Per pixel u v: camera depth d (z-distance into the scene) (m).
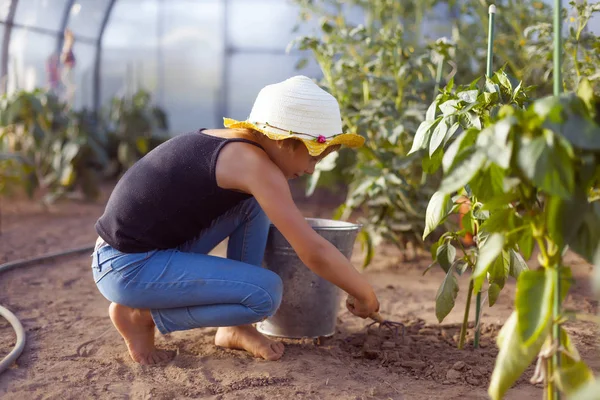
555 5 1.31
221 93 8.77
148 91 8.23
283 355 2.21
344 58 3.82
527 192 1.36
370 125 3.45
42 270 3.52
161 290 1.99
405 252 4.11
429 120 2.04
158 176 1.93
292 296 2.33
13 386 1.92
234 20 8.65
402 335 2.43
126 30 8.70
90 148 5.83
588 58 2.66
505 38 3.94
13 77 6.17
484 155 1.25
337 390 1.91
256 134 1.96
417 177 3.86
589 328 2.47
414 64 3.44
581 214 1.25
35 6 6.20
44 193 6.73
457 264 2.10
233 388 1.91
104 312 2.75
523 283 1.31
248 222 2.23
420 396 1.87
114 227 1.97
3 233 4.57
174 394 1.87
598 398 1.04
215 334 2.45
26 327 2.51
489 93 1.93
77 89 7.47
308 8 4.14
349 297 2.08
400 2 4.48
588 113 1.27
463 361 2.15
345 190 7.02
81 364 2.12
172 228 1.96
